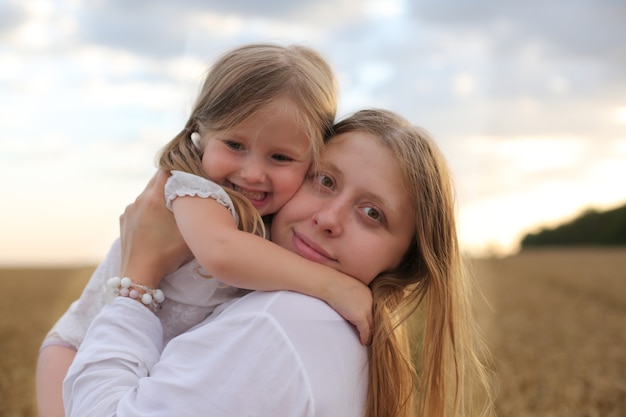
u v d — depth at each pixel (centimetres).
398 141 199
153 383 172
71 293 2228
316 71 207
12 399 952
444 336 205
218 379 168
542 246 8162
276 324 172
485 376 223
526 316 1905
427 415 205
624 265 3831
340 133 207
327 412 173
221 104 200
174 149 210
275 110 195
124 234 203
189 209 191
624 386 1042
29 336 1547
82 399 178
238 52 208
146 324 190
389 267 206
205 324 194
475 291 240
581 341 1491
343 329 185
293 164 200
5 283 3178
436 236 205
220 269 181
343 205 194
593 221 7994
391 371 197
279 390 168
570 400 973
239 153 200
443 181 207
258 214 196
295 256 188
